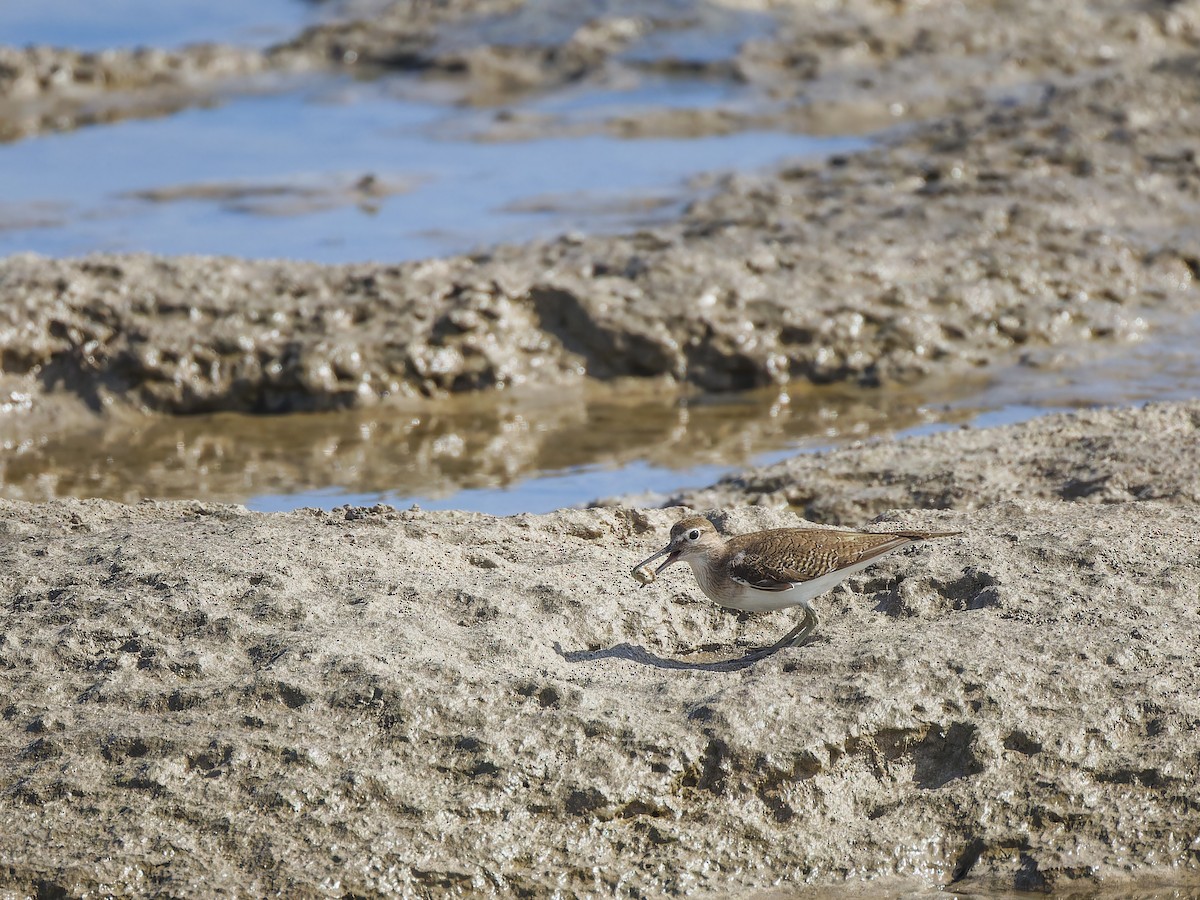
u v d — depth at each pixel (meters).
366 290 18.02
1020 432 13.41
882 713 8.06
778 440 15.91
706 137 27.45
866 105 28.83
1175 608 8.91
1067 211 20.62
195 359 17.14
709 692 8.28
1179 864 7.61
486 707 8.06
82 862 7.36
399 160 26.42
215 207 23.66
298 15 38.09
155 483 15.16
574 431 16.48
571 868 7.58
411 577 9.40
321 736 7.89
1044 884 7.59
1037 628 8.70
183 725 7.96
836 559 8.62
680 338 17.70
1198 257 19.70
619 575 9.68
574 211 22.88
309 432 16.61
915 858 7.77
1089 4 34.19
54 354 17.17
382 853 7.47
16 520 10.55
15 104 29.94
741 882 7.64
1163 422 13.29
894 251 19.17
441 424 16.78
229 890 7.31
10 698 8.29
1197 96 24.08
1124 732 8.04
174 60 31.92
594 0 33.91
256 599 9.02
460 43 32.50
